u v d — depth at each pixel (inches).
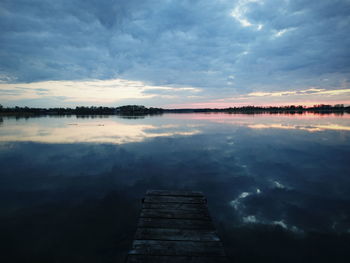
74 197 269.1
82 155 493.7
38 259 160.9
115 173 366.3
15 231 195.3
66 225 205.9
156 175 356.8
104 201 258.7
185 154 506.6
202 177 348.2
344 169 386.3
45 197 269.1
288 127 1113.4
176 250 130.8
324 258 163.9
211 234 147.9
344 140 685.9
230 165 416.2
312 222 213.8
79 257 163.8
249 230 200.5
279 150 547.2
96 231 197.2
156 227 155.0
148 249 130.9
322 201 260.8
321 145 608.4
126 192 286.2
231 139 722.8
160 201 197.6
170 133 885.8
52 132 917.2
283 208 243.6
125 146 602.2
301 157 475.5
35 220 214.5
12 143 644.1
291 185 313.4
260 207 246.7
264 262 160.4
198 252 129.6
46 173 364.8
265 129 1021.2
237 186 310.7
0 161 439.5
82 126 1219.9
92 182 323.0
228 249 174.1
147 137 772.0
